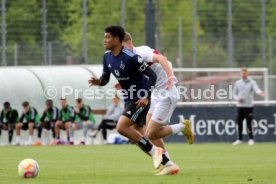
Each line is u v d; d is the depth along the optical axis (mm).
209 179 36156
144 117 38156
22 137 86625
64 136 88375
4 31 98875
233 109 86938
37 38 102125
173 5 109188
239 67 108500
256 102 90625
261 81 97688
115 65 37625
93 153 63312
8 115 84125
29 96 90250
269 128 87250
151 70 37125
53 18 103250
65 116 84625
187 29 108938
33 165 37188
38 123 84375
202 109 86312
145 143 37781
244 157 56750
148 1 82562
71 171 42438
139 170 43094
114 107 85562
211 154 61125
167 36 107438
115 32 37156
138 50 38594
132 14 106500
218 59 108000
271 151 65625
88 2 104750
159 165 37750
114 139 85562
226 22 108625
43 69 92062
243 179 36219
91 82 39344
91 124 85688
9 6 101000
